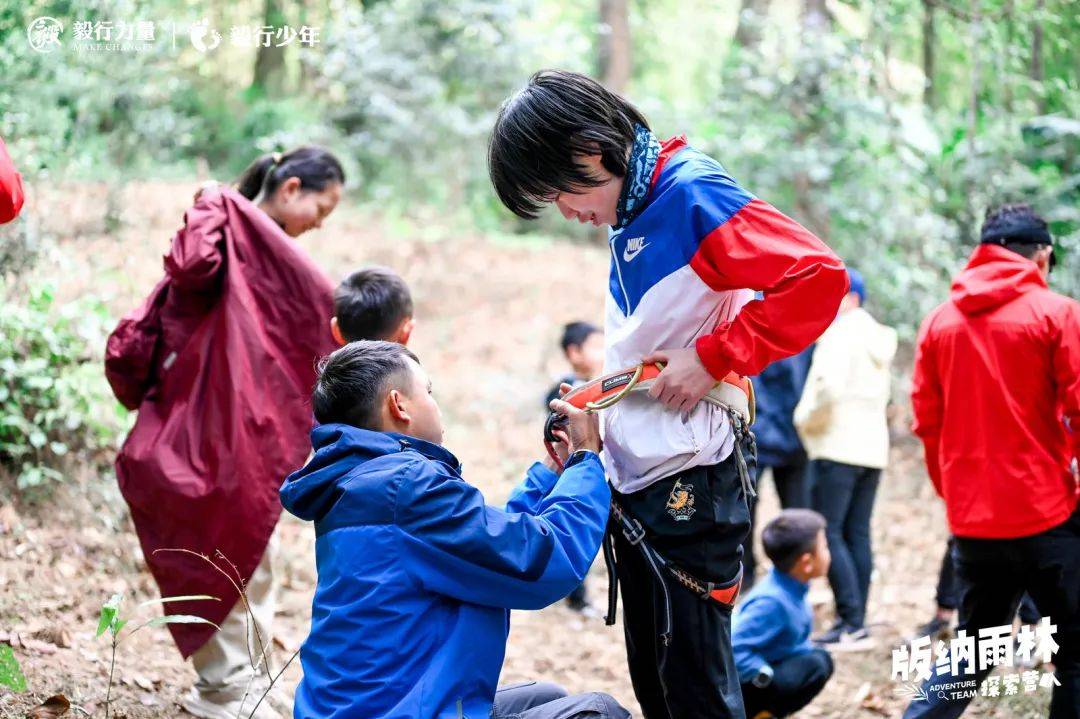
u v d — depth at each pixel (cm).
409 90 1034
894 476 737
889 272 779
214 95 1319
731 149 834
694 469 254
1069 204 689
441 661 230
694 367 240
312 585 497
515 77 1066
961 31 759
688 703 264
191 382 346
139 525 344
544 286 1068
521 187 247
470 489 235
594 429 254
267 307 348
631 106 251
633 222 248
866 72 816
